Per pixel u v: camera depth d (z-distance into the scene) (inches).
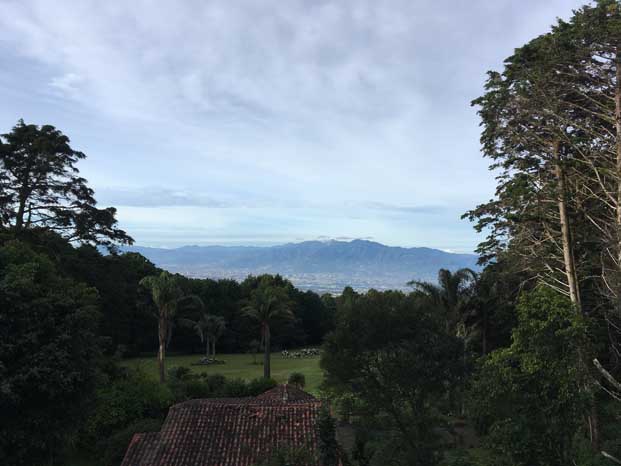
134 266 2770.7
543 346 493.4
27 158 1305.4
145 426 1048.8
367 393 748.6
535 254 1141.7
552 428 474.3
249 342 3535.9
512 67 1020.5
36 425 691.4
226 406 896.3
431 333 767.7
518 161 1101.7
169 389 1331.2
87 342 791.7
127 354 2928.2
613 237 920.9
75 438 968.9
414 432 739.4
